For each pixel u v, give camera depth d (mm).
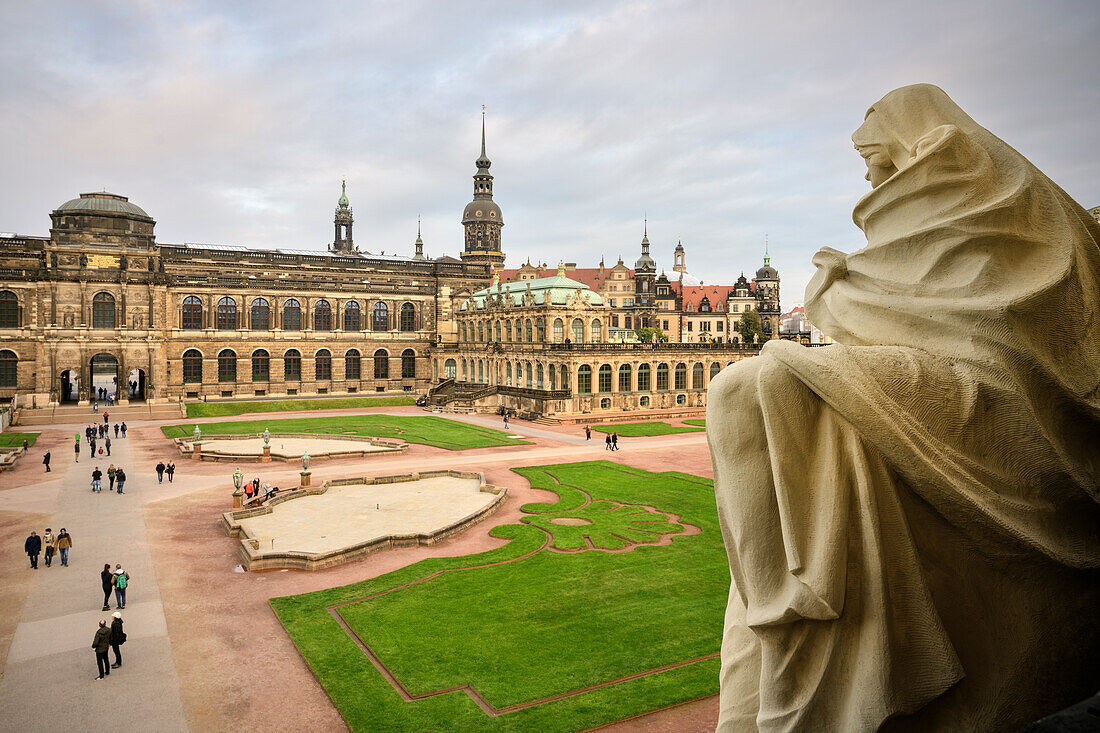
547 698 21781
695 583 32031
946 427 5555
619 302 197625
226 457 66688
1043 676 5617
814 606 5559
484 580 32750
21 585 32844
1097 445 5875
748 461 6066
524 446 77562
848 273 7051
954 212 6023
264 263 136750
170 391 118625
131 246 113062
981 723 5664
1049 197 5855
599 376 107750
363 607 29578
